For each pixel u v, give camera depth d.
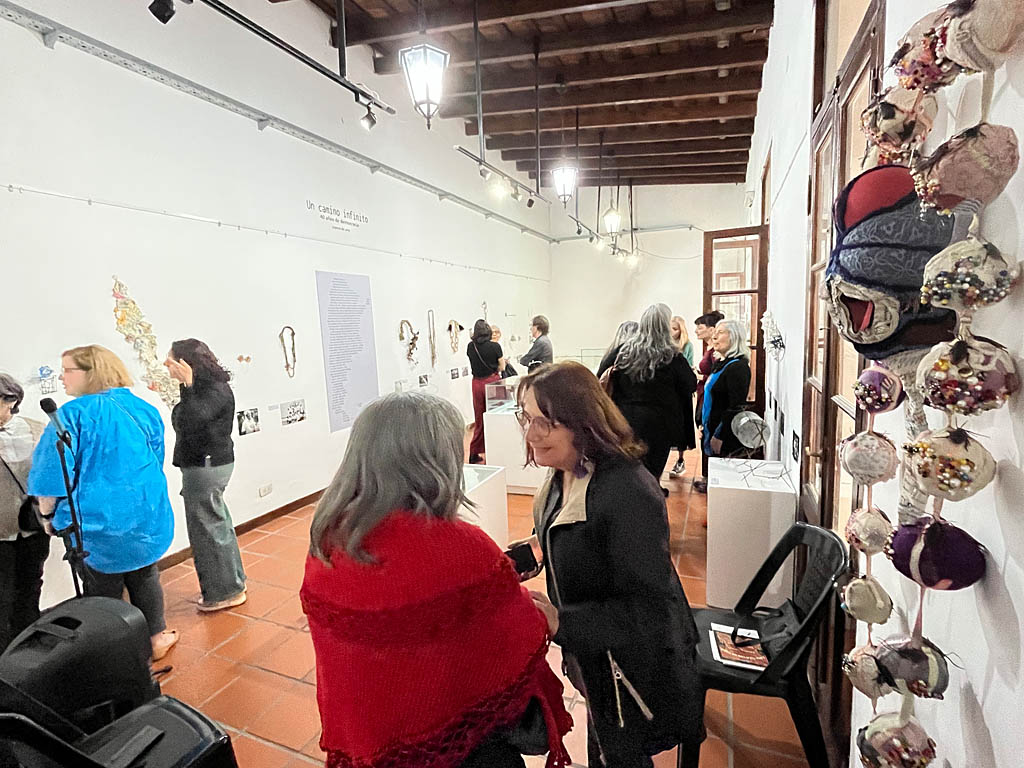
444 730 0.81
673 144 7.09
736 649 1.49
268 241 3.96
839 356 1.63
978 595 0.64
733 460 2.82
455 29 4.42
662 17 4.27
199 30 3.42
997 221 0.56
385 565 0.81
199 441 2.55
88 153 2.81
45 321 2.63
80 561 1.97
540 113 6.38
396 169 5.52
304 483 4.34
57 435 1.94
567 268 10.16
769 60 3.91
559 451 1.11
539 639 0.92
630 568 1.01
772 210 3.56
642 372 2.87
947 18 0.54
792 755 1.69
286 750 1.78
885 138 0.65
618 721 1.09
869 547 0.76
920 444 0.58
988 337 0.59
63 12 2.69
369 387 5.12
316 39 4.41
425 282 6.10
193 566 3.23
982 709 0.63
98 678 1.28
